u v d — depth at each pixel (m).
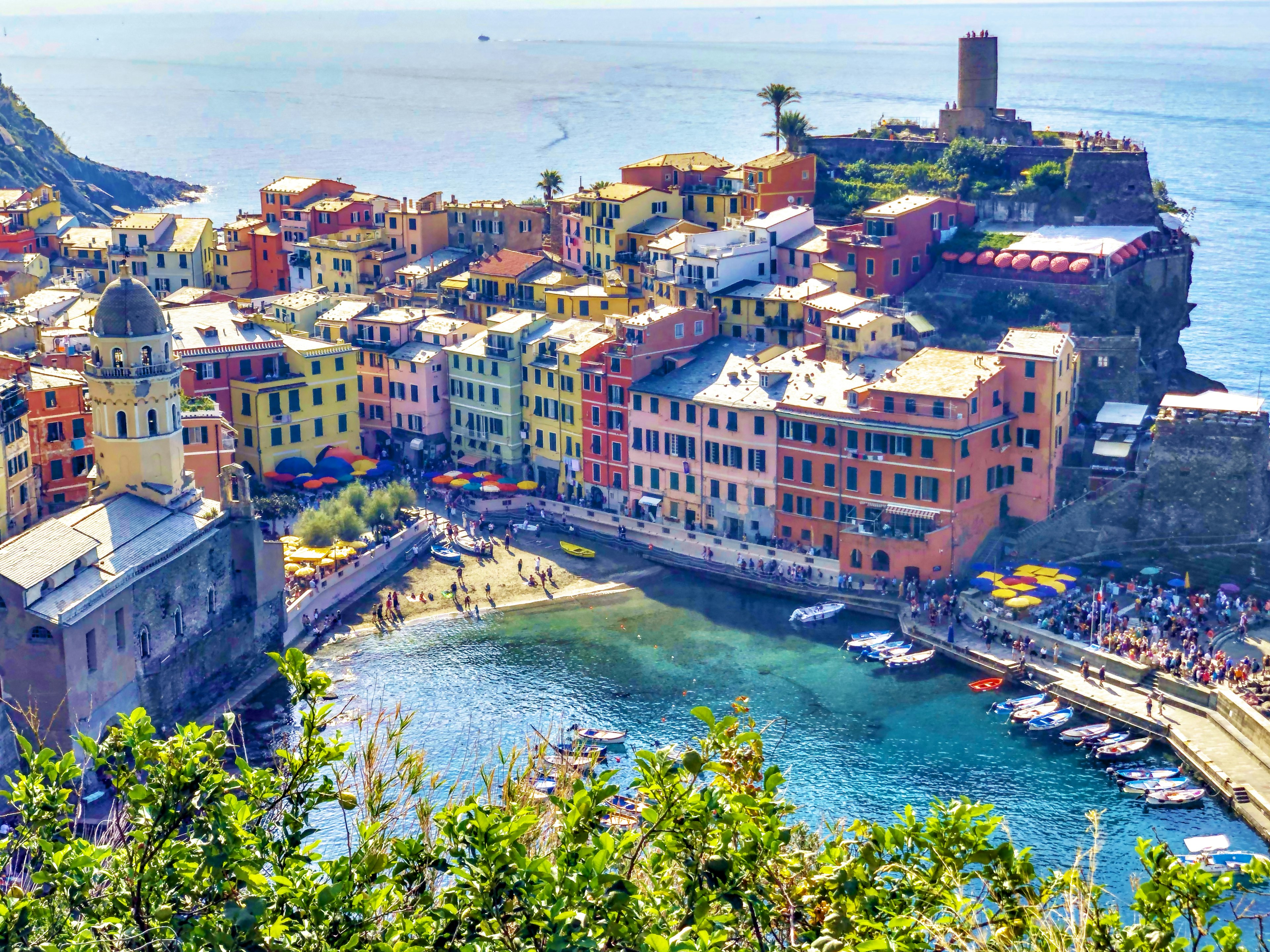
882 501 158.00
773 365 171.62
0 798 108.94
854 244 195.50
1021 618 145.75
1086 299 188.88
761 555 166.12
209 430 163.88
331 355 192.38
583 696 136.12
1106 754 123.44
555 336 189.12
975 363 160.25
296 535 168.50
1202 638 141.12
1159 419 158.12
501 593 162.25
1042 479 159.75
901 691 137.12
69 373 165.12
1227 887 34.91
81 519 130.12
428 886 35.06
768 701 135.38
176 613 132.62
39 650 114.75
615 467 182.50
